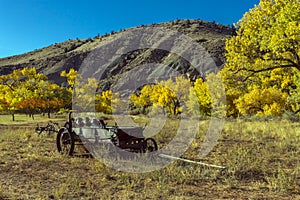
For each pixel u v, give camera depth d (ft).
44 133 54.65
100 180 24.18
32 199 19.52
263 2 82.84
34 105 179.01
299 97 93.25
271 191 22.08
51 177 25.13
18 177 25.14
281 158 32.48
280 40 73.77
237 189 22.57
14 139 48.34
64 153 34.24
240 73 91.76
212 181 24.53
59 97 197.77
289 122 71.00
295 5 73.05
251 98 132.57
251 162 29.91
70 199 19.61
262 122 71.46
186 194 21.11
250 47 85.87
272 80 106.73
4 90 181.88
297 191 21.83
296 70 95.30
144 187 22.27
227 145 40.37
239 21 88.12
